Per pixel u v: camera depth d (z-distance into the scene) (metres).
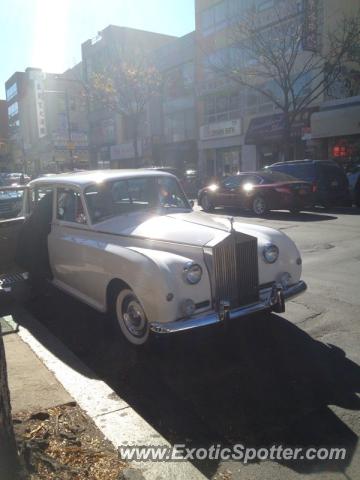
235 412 3.39
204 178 27.94
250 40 22.91
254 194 14.45
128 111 35.31
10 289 5.99
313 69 22.11
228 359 4.25
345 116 21.31
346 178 15.53
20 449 2.49
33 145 66.62
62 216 5.61
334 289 6.22
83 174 5.72
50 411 3.16
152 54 36.56
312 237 10.09
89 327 5.17
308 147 24.45
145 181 5.62
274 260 4.67
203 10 30.16
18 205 7.62
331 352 4.30
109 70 34.75
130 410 3.33
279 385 3.75
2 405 2.19
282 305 4.52
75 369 3.99
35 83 61.62
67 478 2.42
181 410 3.44
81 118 53.16
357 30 19.72
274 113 26.12
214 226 4.64
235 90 28.92
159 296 3.93
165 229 4.61
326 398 3.53
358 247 8.88
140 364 4.20
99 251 4.67
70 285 5.56
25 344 4.51
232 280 4.28
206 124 31.77
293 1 21.73
